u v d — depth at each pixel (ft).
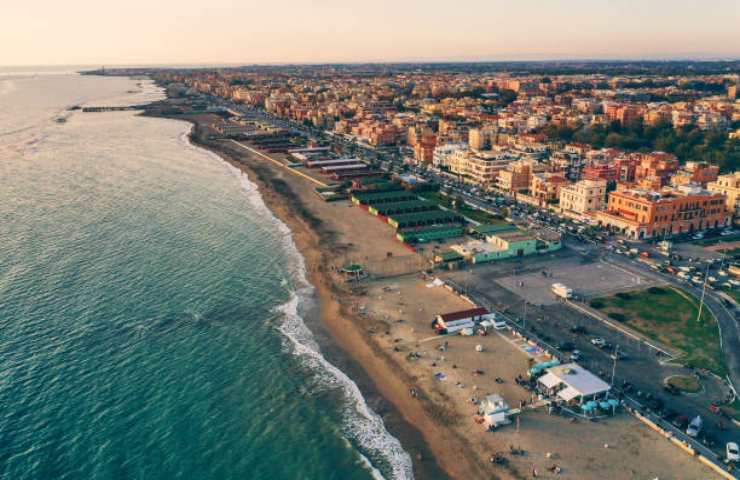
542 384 346.33
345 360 383.24
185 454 289.53
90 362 367.04
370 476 278.26
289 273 530.27
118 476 273.54
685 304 460.96
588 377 342.23
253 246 600.39
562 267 546.67
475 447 297.33
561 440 300.20
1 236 595.88
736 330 417.69
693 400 330.95
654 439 300.20
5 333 396.98
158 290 478.59
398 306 463.83
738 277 516.32
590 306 457.68
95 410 320.50
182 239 612.29
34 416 313.12
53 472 274.36
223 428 309.83
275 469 281.54
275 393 342.85
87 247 574.15
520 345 398.21
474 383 352.69
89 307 441.68
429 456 292.20
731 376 356.38
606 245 609.42
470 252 565.53
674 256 571.28
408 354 388.16
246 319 435.53
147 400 331.36
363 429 312.71
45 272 504.84
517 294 483.51
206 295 473.26
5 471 273.33
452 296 482.69
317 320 440.04
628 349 389.60
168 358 376.07
